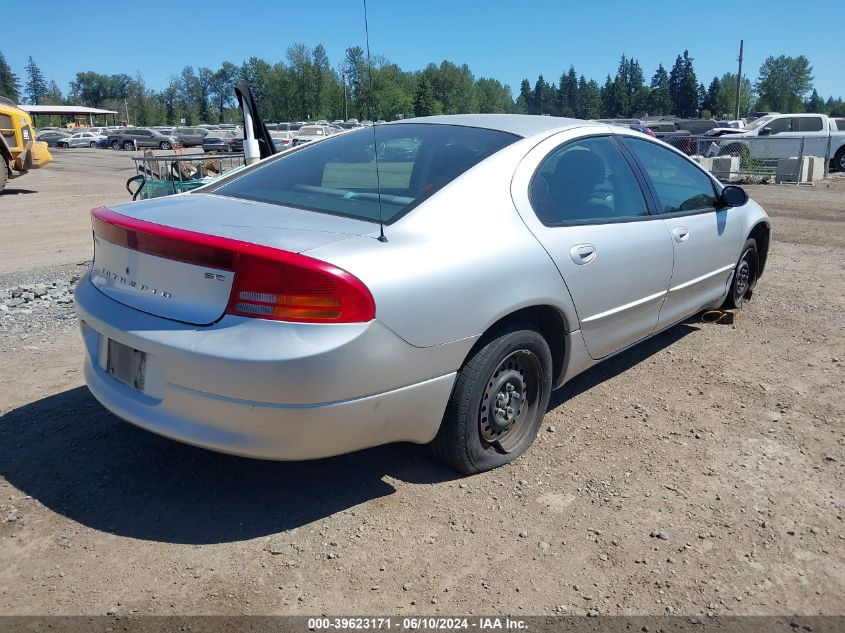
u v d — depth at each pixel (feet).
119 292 9.45
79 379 14.11
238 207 10.22
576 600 8.15
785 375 14.90
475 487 10.39
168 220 9.36
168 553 8.80
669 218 13.94
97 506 9.73
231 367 8.11
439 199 9.96
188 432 8.57
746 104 397.39
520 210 10.63
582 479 10.69
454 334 9.30
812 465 11.20
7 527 9.21
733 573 8.66
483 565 8.70
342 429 8.61
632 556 8.94
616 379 14.67
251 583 8.29
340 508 9.80
